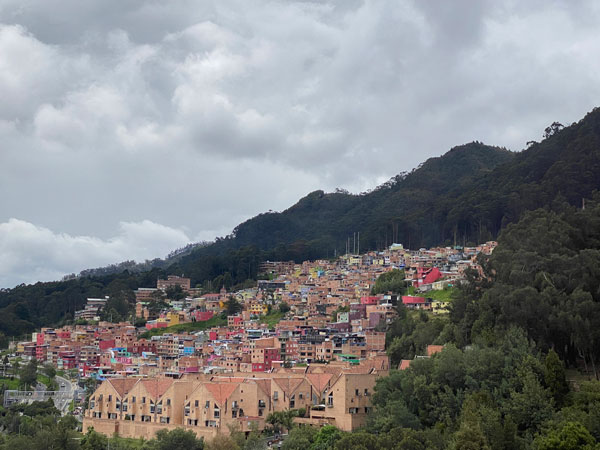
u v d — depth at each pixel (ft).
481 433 625.82
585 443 607.37
